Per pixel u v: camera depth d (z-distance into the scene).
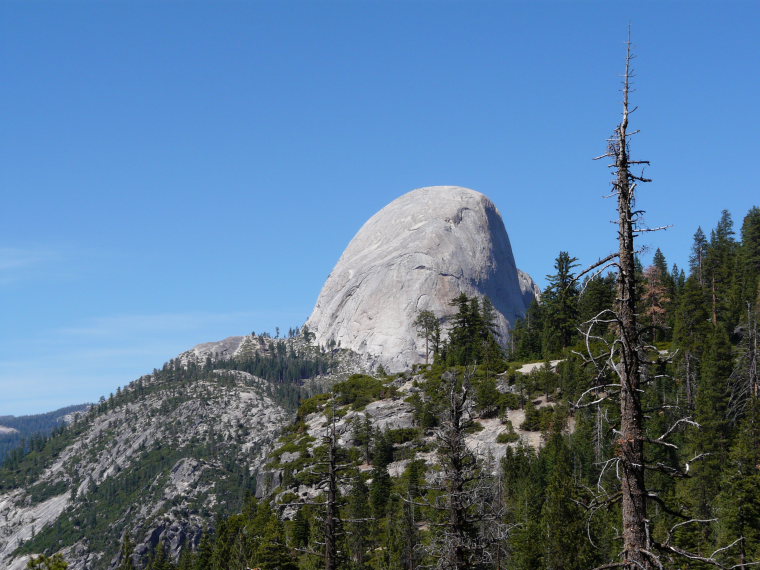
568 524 67.12
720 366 89.38
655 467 16.75
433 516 58.97
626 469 16.58
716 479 68.38
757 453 68.38
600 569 16.62
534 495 79.00
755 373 85.12
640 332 16.89
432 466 113.62
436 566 34.41
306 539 93.75
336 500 36.84
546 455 92.88
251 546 101.19
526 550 67.25
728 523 55.25
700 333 104.75
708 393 84.88
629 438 16.59
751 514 54.31
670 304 127.00
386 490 106.44
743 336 93.88
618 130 17.02
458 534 34.28
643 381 16.83
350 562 80.31
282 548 83.62
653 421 66.19
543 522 70.44
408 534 75.19
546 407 120.69
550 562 66.44
